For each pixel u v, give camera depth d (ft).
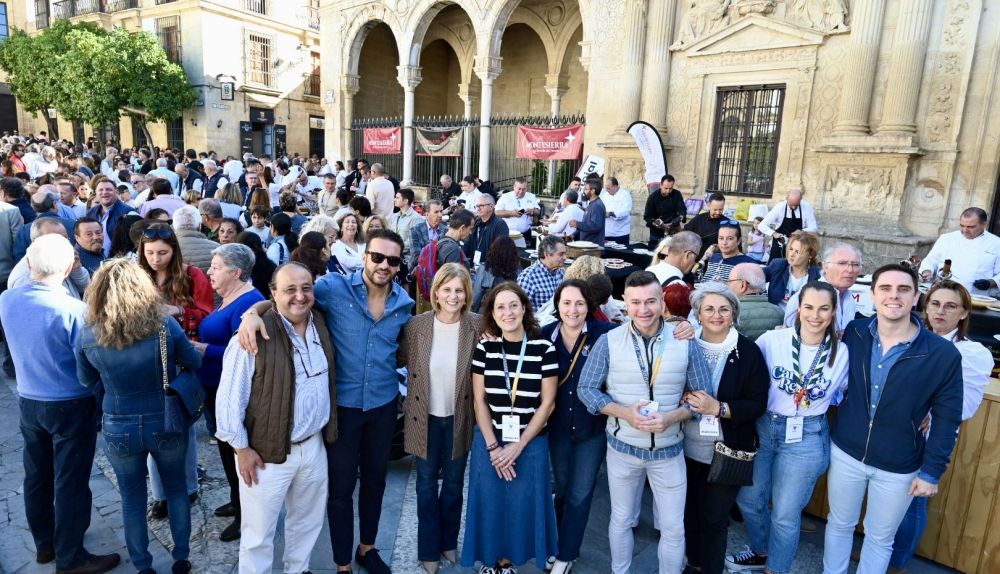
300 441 8.84
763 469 9.91
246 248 10.85
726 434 9.04
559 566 10.02
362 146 62.90
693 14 35.63
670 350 9.11
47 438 9.93
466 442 10.14
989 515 10.27
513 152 63.26
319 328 9.15
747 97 34.40
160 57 66.85
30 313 9.14
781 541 9.82
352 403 9.46
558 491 10.78
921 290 17.22
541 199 50.75
